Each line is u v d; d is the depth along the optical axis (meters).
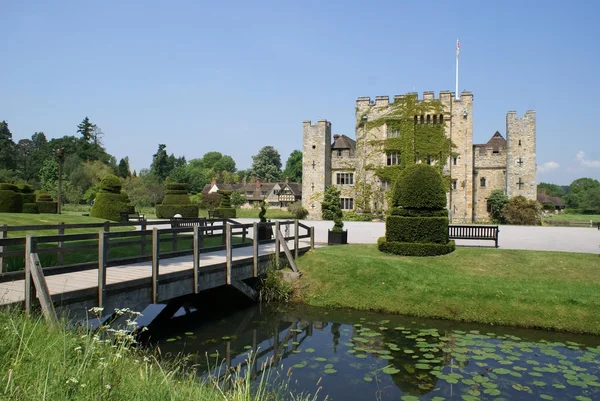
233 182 125.31
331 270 16.09
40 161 104.81
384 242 18.81
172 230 10.87
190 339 11.18
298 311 13.93
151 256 10.45
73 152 105.94
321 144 53.56
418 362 9.45
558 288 13.58
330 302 14.52
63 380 4.66
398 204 19.25
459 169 47.91
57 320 7.34
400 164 49.75
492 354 9.88
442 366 9.21
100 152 108.31
